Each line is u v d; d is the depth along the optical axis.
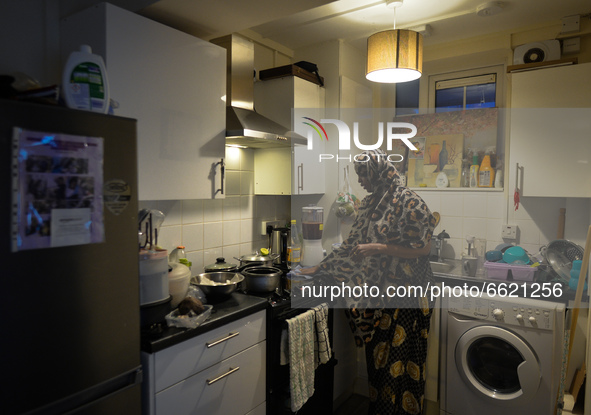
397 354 2.05
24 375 0.96
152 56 1.50
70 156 1.04
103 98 1.18
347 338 2.49
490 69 2.65
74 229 1.05
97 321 1.12
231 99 1.95
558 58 2.25
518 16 2.24
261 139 1.90
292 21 2.27
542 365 1.91
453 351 2.12
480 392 2.04
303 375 1.82
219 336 1.52
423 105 2.88
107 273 1.14
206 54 1.73
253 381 1.69
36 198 0.97
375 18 2.24
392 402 2.04
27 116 0.95
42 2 1.47
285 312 1.82
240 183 2.33
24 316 0.96
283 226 2.63
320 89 2.54
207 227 2.13
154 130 1.52
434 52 2.71
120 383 1.19
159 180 1.55
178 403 1.37
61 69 1.52
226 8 1.57
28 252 0.96
